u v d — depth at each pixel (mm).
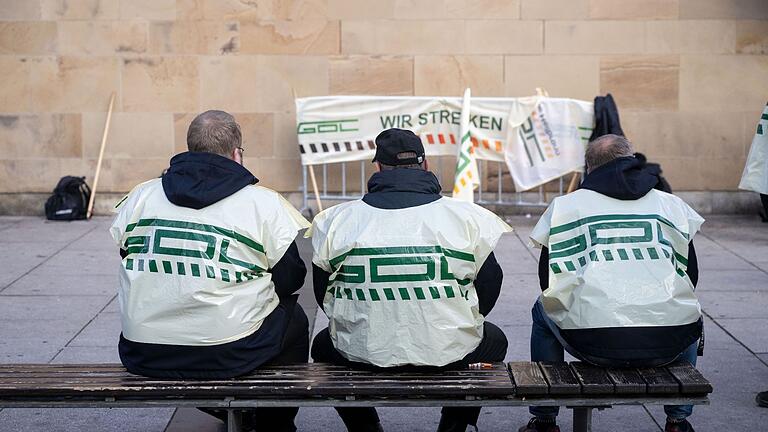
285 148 10844
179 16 10656
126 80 10750
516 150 10117
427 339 4191
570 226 4473
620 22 10672
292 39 10688
